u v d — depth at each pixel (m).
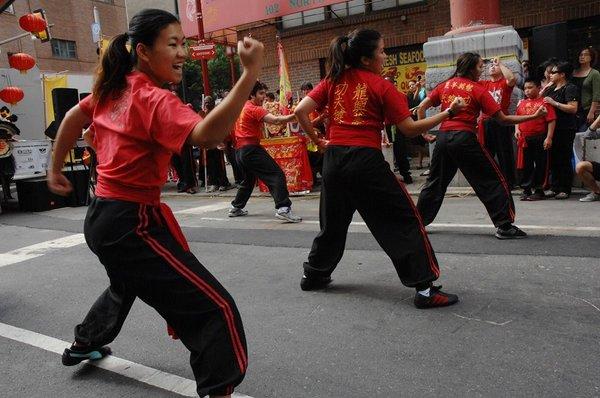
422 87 10.20
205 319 2.25
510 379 2.61
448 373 2.72
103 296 2.87
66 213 9.49
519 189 7.83
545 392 2.48
